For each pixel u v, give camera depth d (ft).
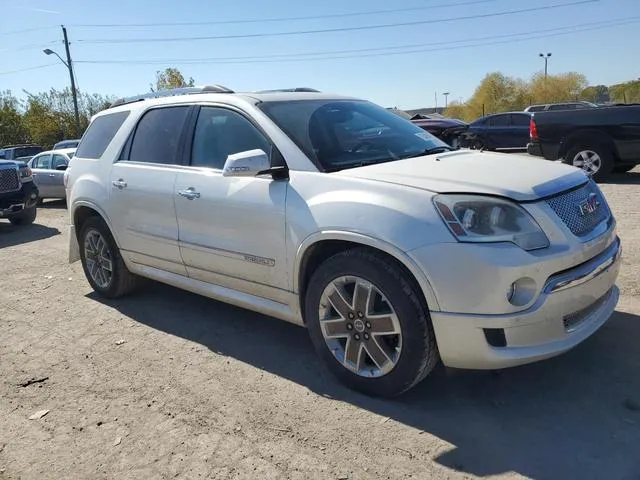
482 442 9.37
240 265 12.64
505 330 9.30
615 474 8.40
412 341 9.89
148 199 14.69
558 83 215.72
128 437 10.18
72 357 13.74
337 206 10.61
